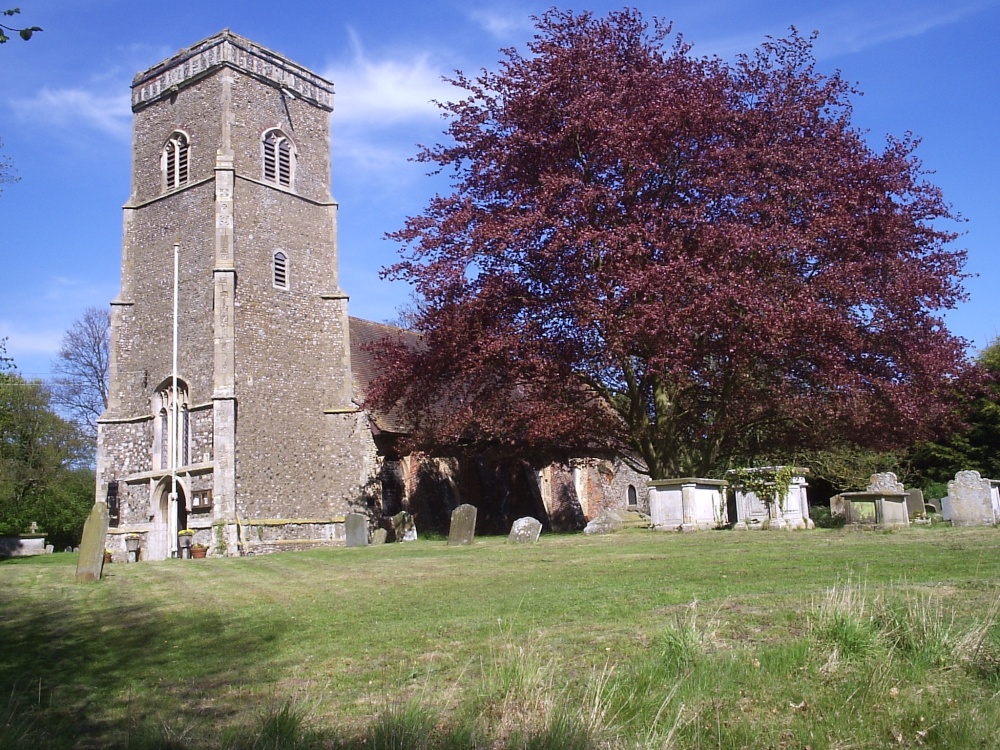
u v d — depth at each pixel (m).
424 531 33.59
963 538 14.08
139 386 32.84
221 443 29.64
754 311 19.98
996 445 35.09
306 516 31.86
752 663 7.15
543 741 5.86
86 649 10.55
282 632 10.64
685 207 21.80
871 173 22.42
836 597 8.23
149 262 33.38
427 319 24.77
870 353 22.12
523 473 38.56
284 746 6.15
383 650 8.98
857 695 6.50
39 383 49.50
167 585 16.14
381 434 33.34
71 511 50.91
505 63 24.92
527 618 9.75
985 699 6.27
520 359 22.45
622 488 44.44
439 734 6.20
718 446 25.33
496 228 22.05
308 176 34.69
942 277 23.14
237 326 31.08
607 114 22.08
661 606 9.64
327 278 34.47
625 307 21.05
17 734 6.80
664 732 6.00
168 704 7.71
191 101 33.06
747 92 24.78
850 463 34.00
